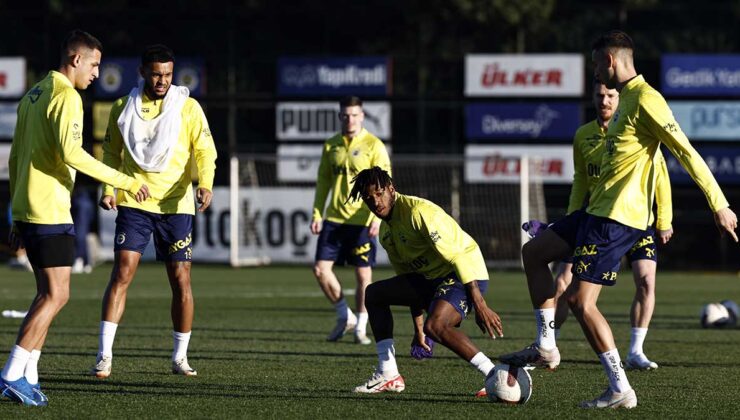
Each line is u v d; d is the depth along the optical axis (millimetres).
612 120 17234
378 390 18703
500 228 70500
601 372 21828
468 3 74562
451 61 74000
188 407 17062
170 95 20625
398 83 75000
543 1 74375
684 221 70312
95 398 17938
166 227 20875
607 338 16969
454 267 17328
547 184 70188
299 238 69000
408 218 17578
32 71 76562
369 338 29125
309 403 17500
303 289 49094
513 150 69875
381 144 28641
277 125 71125
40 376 20562
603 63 17141
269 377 20750
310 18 77375
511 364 17656
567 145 69312
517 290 49812
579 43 75438
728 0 75812
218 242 69188
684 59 68188
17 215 17469
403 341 27766
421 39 76938
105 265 69062
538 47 76125
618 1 73812
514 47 76312
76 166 17125
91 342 26844
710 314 32344
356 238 28000
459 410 16859
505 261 70250
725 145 68500
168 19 76875
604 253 16875
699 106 68188
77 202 63031
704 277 63375
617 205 16844
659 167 22688
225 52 76750
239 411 16703
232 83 73125
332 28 78312
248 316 35344
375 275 60688
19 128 17797
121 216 20750
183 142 20891
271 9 75438
